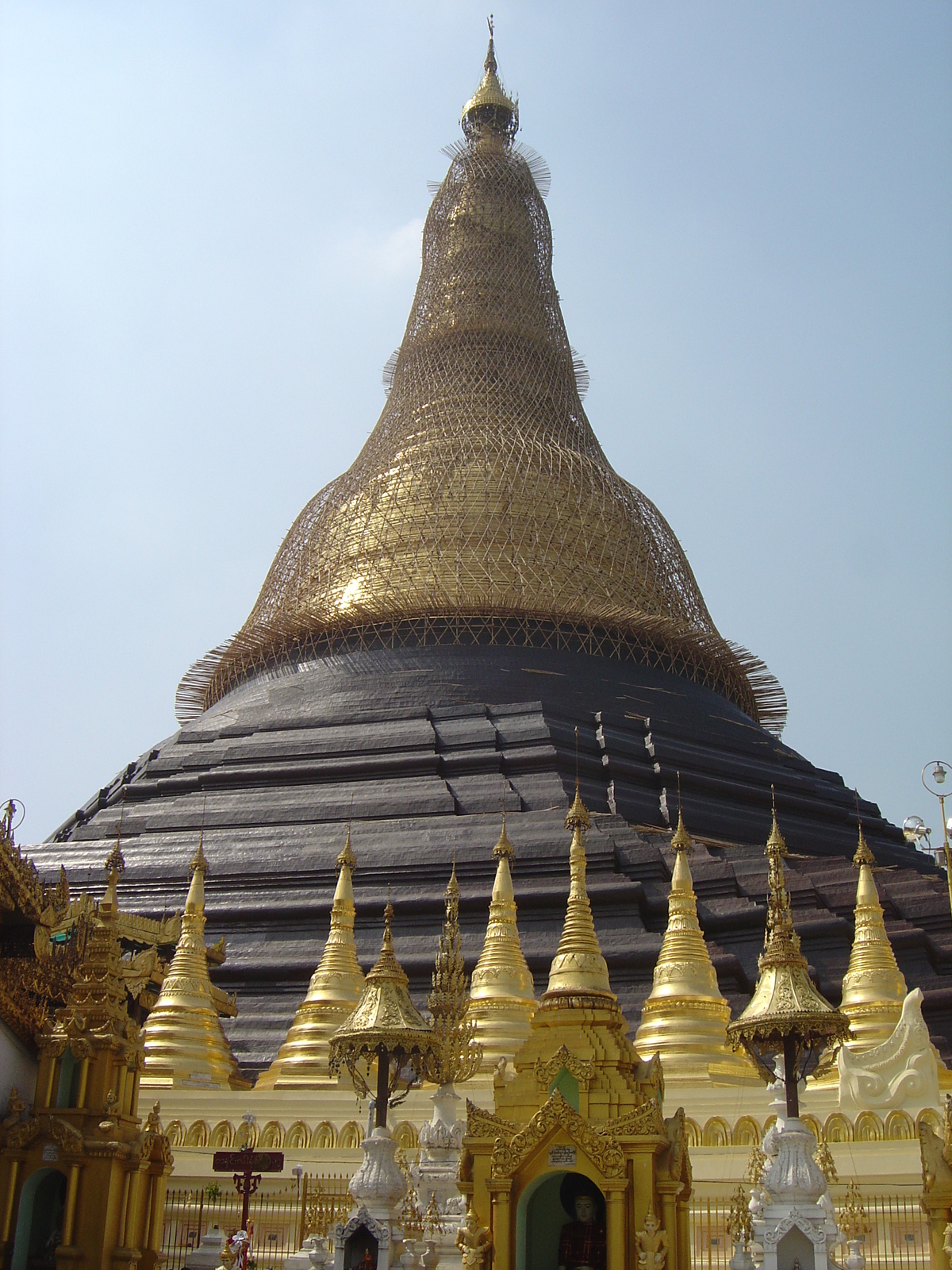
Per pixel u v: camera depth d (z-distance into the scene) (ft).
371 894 187.73
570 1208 83.97
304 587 251.39
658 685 233.76
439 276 292.81
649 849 186.60
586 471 259.60
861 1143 117.80
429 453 256.73
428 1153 103.86
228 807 208.23
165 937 169.68
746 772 221.25
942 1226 85.46
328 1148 132.87
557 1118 81.41
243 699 241.76
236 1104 140.36
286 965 183.01
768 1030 83.25
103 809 230.89
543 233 301.84
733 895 183.32
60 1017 101.71
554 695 221.05
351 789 206.69
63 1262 92.99
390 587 237.66
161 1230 102.37
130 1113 101.40
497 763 205.16
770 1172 78.74
